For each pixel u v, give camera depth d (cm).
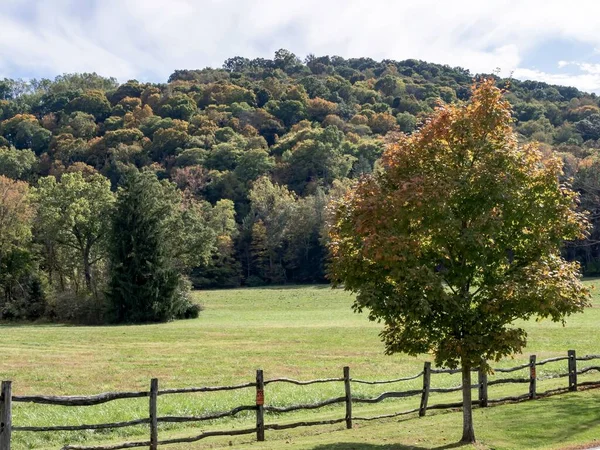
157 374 2811
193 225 6994
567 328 4406
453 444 1390
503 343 1359
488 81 1437
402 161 1439
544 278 1377
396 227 1371
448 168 1405
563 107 19475
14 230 7062
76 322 6544
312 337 4362
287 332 4753
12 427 1184
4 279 7244
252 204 12062
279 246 11631
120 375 2791
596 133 15725
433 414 1806
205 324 5838
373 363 3088
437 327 1404
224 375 2756
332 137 13975
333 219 1473
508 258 1462
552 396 2012
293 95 19562
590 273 9638
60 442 1631
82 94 17862
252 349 3747
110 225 6719
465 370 1428
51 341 4334
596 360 2930
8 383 1167
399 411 1841
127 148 14050
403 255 1308
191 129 15938
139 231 6391
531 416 1672
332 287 1492
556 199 1423
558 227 1434
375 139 16112
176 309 6438
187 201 11288
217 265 11219
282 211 11688
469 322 1381
